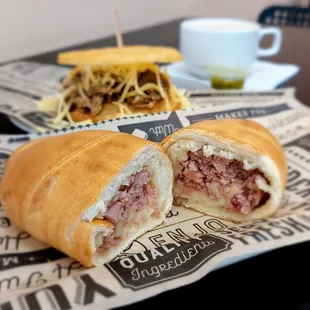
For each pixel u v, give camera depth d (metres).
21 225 0.19
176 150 0.22
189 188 0.23
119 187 0.19
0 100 0.32
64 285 0.15
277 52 0.43
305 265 0.17
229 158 0.21
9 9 0.44
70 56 0.29
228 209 0.22
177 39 0.51
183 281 0.16
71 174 0.19
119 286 0.15
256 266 0.17
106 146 0.20
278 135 0.27
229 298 0.16
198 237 0.19
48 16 0.48
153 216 0.21
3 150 0.24
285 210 0.22
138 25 0.60
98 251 0.18
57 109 0.30
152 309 0.15
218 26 0.38
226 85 0.33
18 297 0.15
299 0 0.98
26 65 0.41
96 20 0.54
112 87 0.30
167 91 0.30
